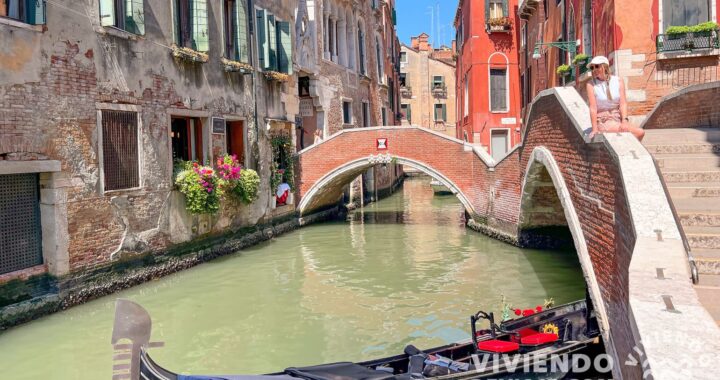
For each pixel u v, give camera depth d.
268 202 15.44
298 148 20.00
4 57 7.67
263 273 11.34
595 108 6.27
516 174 13.39
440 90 43.66
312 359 6.87
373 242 14.91
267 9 15.41
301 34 18.14
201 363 6.77
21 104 7.93
